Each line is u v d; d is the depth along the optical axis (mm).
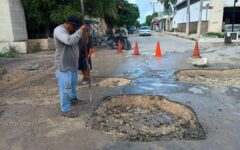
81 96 5738
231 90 6090
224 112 4637
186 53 13609
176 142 3574
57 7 17219
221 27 28750
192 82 7000
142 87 6434
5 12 15531
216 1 28062
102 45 19578
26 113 4797
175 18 51438
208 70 8578
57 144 3566
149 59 11523
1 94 6215
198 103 5129
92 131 3973
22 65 10961
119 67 9516
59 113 4730
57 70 4488
